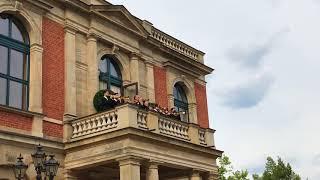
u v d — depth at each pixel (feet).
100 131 54.49
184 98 83.15
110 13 67.31
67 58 60.13
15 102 54.08
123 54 69.46
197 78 86.02
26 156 51.72
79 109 60.18
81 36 63.36
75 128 57.31
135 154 51.52
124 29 69.31
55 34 59.77
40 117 54.60
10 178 49.70
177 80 80.43
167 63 78.02
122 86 68.64
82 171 57.47
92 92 61.87
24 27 56.95
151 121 55.47
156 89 74.90
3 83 53.21
